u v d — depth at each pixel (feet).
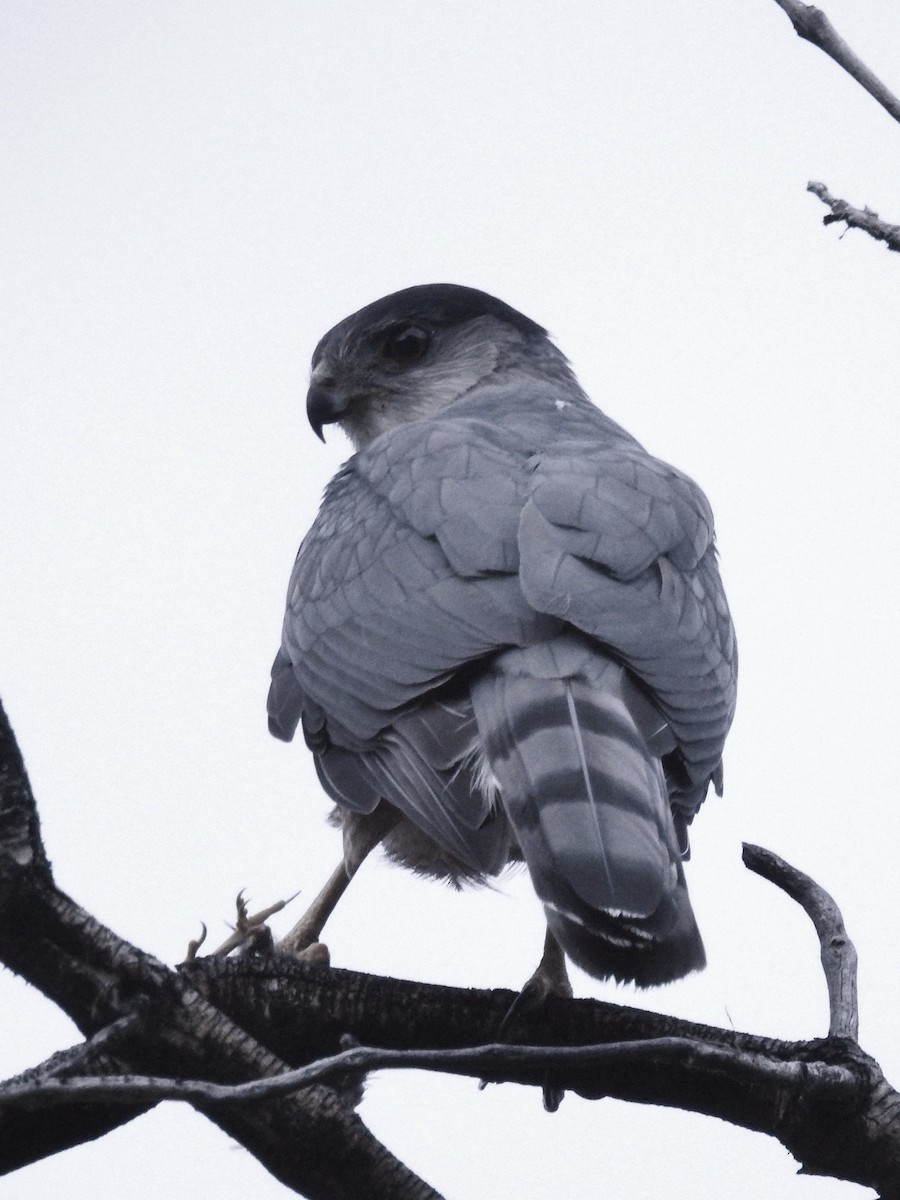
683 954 20.75
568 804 21.85
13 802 18.26
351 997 22.09
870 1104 21.04
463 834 23.22
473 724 24.21
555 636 24.66
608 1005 22.59
